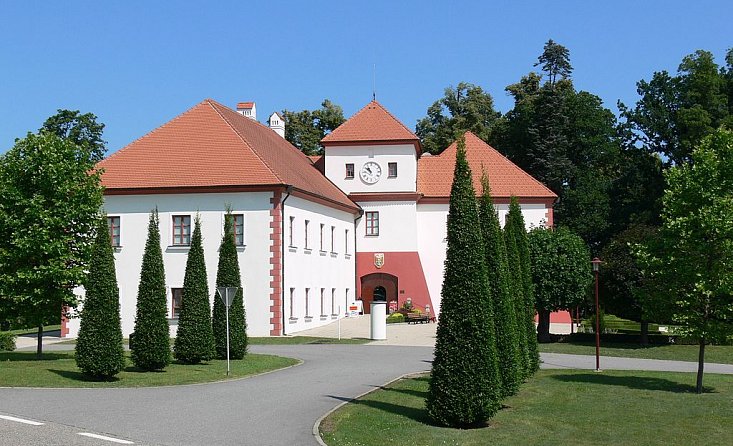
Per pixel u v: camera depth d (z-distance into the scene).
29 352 33.34
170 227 42.09
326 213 49.12
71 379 22.88
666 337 40.91
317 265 47.12
